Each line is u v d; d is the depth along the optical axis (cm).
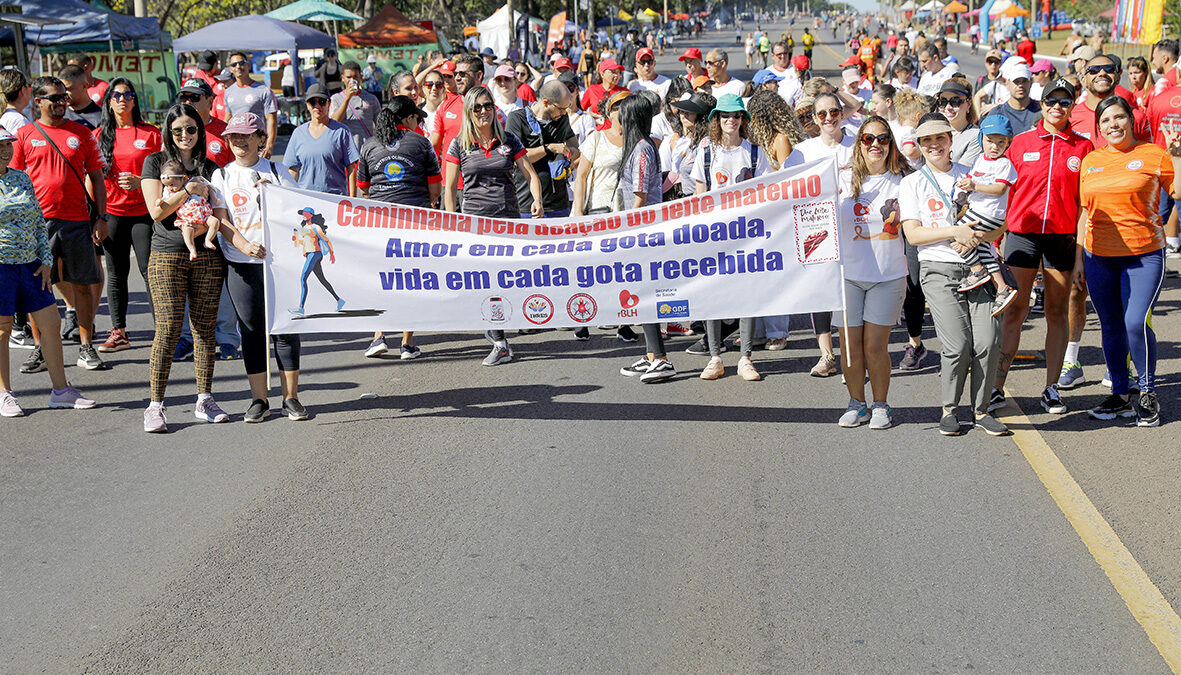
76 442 672
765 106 762
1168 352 811
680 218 657
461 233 670
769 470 595
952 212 611
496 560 490
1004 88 1218
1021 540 498
